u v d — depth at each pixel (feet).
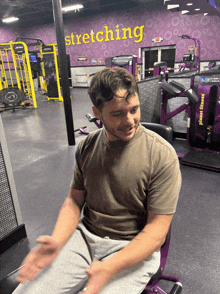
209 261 4.75
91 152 2.64
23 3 30.30
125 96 2.01
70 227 2.68
